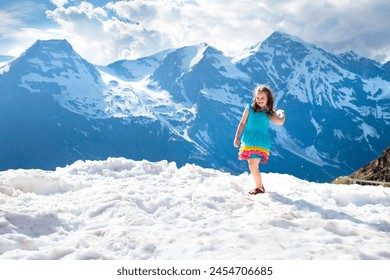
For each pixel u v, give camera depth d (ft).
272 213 21.03
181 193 24.77
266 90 26.99
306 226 19.25
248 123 27.48
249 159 27.12
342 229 18.99
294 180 32.99
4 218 18.39
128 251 16.03
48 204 22.75
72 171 32.12
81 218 20.54
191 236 17.43
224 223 19.49
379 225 20.61
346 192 27.91
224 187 27.96
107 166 33.24
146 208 22.36
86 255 15.25
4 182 25.59
